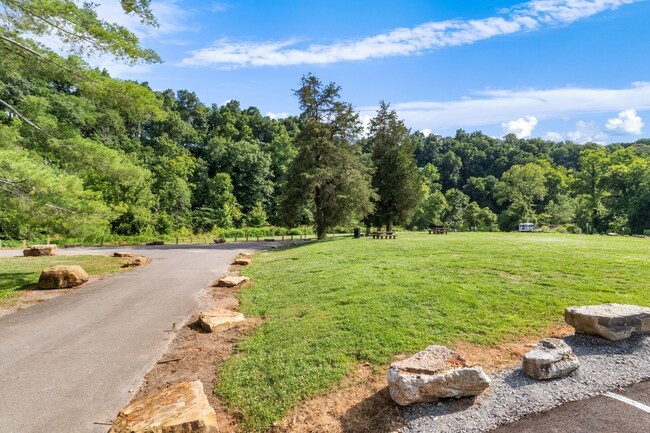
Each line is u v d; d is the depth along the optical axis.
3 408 5.29
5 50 12.27
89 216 13.52
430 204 65.88
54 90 39.59
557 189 84.75
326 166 33.44
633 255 14.28
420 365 4.85
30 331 8.65
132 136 73.94
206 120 105.88
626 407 4.26
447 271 11.45
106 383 6.07
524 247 17.50
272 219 72.75
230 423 4.89
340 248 20.12
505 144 127.50
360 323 7.26
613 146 113.94
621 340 5.92
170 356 7.16
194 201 67.44
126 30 12.32
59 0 11.37
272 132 104.44
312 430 4.48
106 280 14.94
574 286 9.13
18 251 27.77
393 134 39.78
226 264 19.30
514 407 4.39
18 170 11.16
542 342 5.55
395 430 4.21
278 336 7.39
